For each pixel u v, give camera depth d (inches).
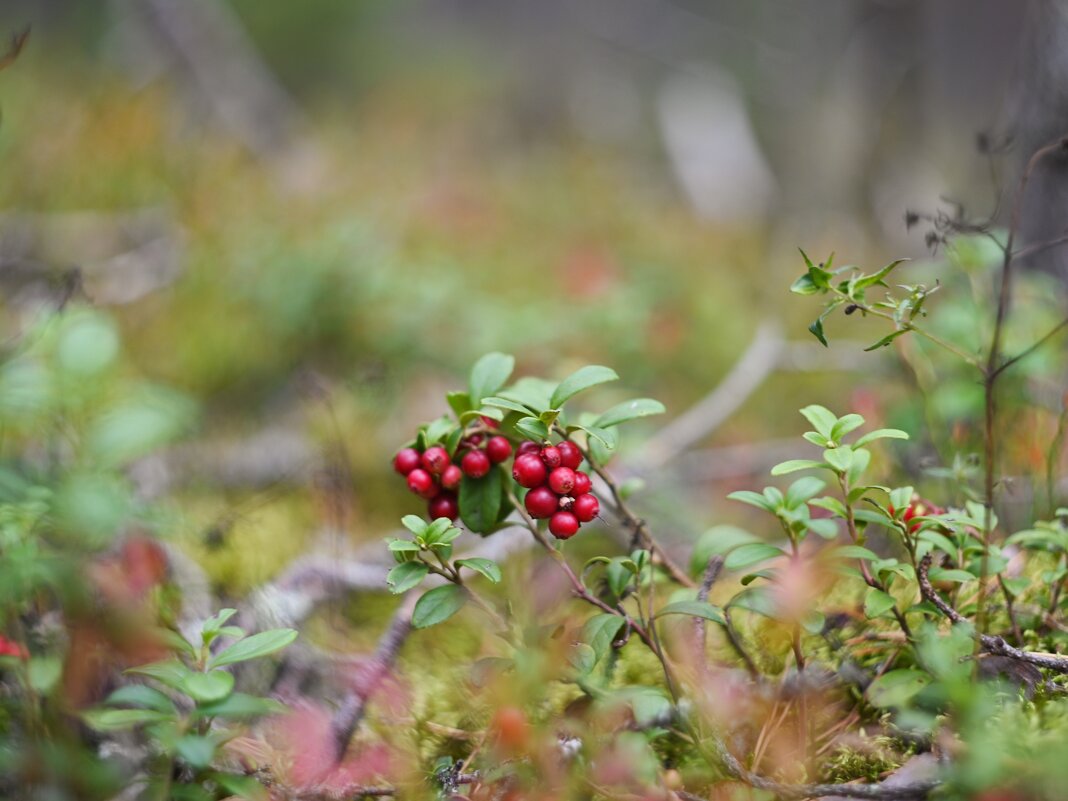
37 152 50.4
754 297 47.2
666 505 29.2
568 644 23.4
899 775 22.4
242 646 22.3
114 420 24.9
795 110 83.7
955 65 104.6
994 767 21.2
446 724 24.5
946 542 23.2
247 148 62.4
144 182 50.4
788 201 72.9
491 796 22.8
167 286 42.9
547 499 22.4
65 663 24.0
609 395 36.1
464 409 23.5
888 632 24.3
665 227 60.0
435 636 26.2
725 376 40.3
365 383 33.2
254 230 45.8
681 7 112.4
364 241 41.6
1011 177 30.1
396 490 31.1
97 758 23.3
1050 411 27.4
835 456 22.7
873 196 61.8
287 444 33.2
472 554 27.2
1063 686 22.8
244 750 23.9
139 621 24.6
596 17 114.4
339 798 23.2
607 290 45.0
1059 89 29.2
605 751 23.0
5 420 27.2
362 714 24.4
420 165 69.9
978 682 22.6
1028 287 28.4
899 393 29.4
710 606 23.0
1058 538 23.8
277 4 108.6
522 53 130.0
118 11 76.5
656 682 24.5
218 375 37.4
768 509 23.2
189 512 29.4
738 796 22.5
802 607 22.9
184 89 67.1
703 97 90.0
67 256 44.8
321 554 28.1
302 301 38.6
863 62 62.2
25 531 24.0
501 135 90.5
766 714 23.6
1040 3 29.5
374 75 114.0
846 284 22.6
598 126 99.1
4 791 22.8
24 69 69.9
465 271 48.3
